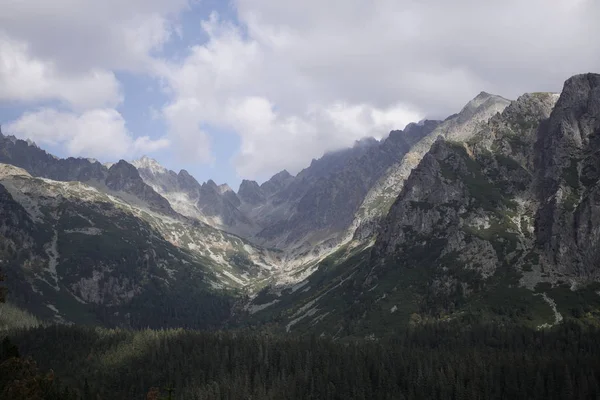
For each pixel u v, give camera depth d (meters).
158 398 106.62
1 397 117.00
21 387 119.00
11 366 126.69
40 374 131.12
